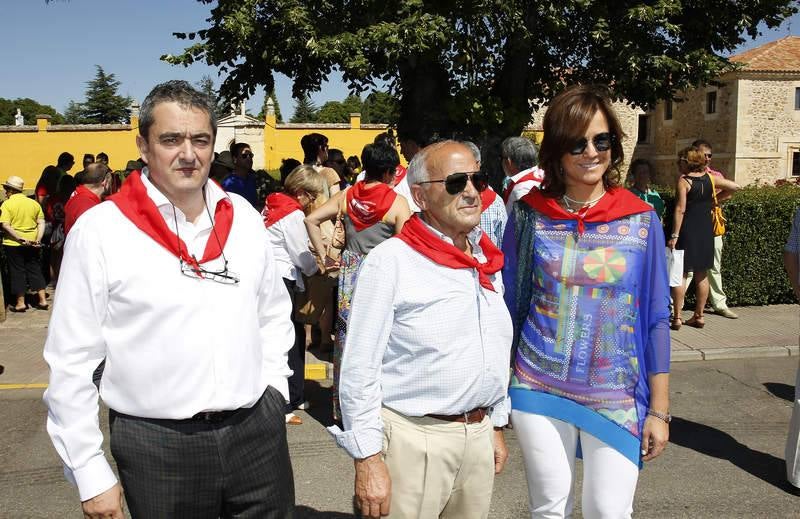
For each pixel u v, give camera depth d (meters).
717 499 4.34
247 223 2.54
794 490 4.46
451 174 2.45
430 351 2.45
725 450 5.12
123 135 32.75
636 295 2.74
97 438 2.27
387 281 2.45
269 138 31.05
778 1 10.93
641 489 4.48
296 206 5.58
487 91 10.90
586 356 2.74
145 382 2.27
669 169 40.44
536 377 2.83
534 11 10.08
